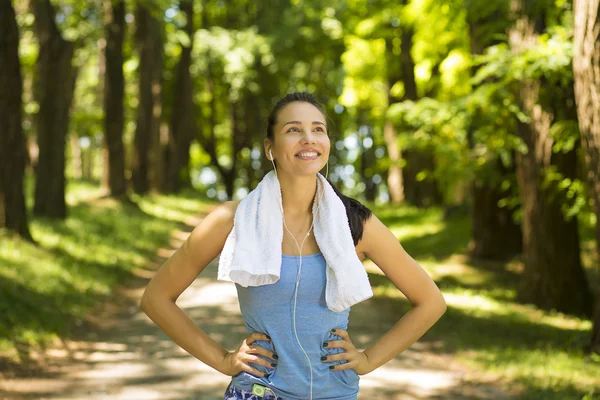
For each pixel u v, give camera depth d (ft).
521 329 30.78
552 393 18.92
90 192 73.77
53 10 50.26
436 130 41.19
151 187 90.58
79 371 20.97
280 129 8.00
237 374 8.20
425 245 58.03
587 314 37.45
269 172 8.23
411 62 78.18
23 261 32.30
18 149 36.45
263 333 8.11
